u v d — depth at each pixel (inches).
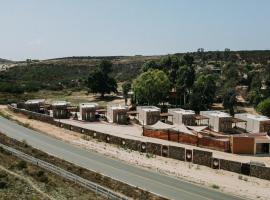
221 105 5871.1
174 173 2519.7
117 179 2320.4
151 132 3838.6
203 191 2138.3
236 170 2588.6
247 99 6048.2
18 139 3501.5
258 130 3944.4
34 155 2837.1
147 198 1952.5
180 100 5900.6
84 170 2480.3
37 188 2073.1
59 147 3228.3
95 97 7062.0
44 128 4097.0
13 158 2677.2
